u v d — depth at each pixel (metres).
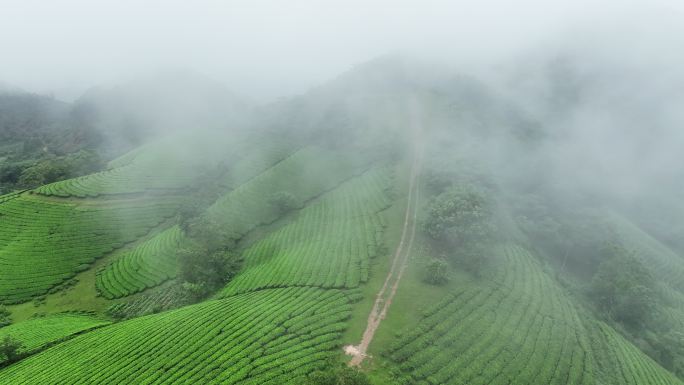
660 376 52.72
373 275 62.47
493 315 54.56
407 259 67.06
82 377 47.00
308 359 43.19
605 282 73.94
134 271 82.00
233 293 64.94
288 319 51.22
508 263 70.62
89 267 86.81
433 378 41.81
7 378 50.50
